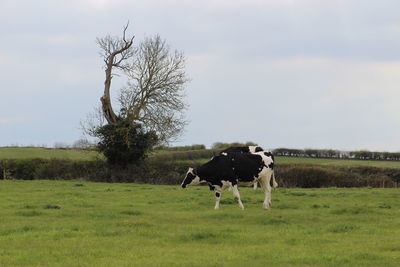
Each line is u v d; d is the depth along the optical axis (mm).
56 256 15312
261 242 17609
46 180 49719
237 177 26578
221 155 26812
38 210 24531
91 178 52062
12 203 27766
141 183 51094
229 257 15219
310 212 25078
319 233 19312
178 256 15359
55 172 52406
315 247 16781
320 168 49562
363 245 17078
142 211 25125
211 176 26719
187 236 18031
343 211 25047
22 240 17453
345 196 34125
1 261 14633
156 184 50156
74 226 20000
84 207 26594
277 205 27875
